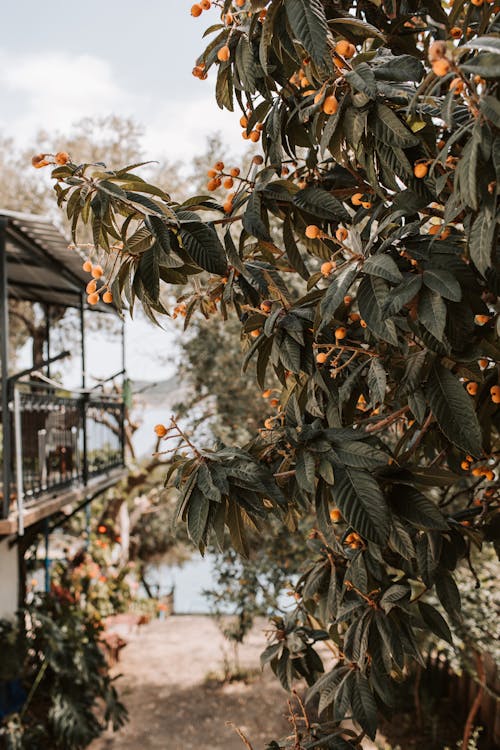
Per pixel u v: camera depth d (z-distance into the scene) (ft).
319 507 5.40
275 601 23.26
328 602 6.34
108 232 5.53
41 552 34.53
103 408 28.76
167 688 26.61
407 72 4.75
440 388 4.88
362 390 6.04
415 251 4.64
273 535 23.07
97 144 46.42
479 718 22.18
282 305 5.55
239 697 25.52
